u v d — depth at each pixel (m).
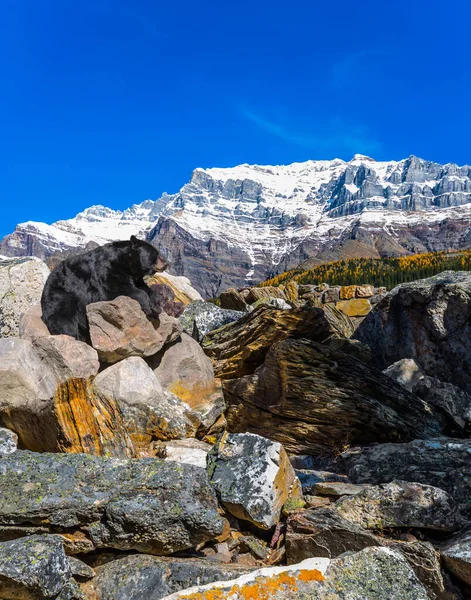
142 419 4.49
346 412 4.81
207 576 2.90
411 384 5.88
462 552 2.95
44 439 3.90
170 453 4.20
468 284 6.19
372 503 3.40
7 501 3.04
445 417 5.13
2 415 3.94
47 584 2.63
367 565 2.81
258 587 2.63
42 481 3.17
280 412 4.99
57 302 4.79
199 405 5.14
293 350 5.00
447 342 6.17
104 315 4.65
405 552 3.06
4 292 5.65
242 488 3.56
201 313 7.05
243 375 5.86
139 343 4.79
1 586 2.58
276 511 3.57
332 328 7.05
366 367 5.22
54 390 3.92
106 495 3.11
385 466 4.16
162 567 2.99
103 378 4.50
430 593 2.97
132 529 3.02
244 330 5.88
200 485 3.22
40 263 5.89
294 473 3.90
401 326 6.63
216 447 3.87
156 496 3.11
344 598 2.64
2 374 3.79
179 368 5.21
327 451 4.79
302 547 3.29
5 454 3.42
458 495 3.76
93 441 3.77
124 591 2.90
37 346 4.15
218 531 3.05
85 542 3.06
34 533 3.02
